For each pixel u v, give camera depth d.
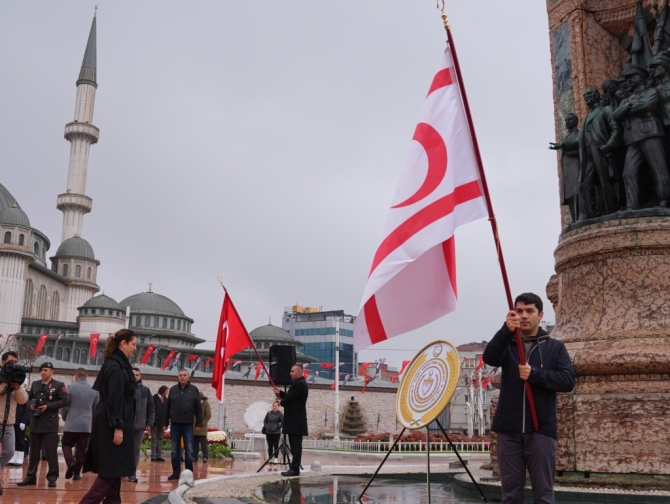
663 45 8.66
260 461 20.38
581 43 10.15
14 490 9.66
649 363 6.64
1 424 8.90
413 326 5.30
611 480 6.57
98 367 46.78
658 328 7.14
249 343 14.95
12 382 8.94
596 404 6.81
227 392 47.09
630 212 7.68
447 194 5.29
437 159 5.40
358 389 53.00
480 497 7.07
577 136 8.79
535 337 4.65
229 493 8.16
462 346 82.00
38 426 10.37
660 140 7.72
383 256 5.48
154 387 44.34
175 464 12.07
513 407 4.52
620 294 7.52
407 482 9.61
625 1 9.99
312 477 10.80
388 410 54.00
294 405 11.32
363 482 9.66
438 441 31.33
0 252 88.19
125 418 6.33
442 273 5.26
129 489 10.23
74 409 11.38
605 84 8.35
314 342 135.88
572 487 6.64
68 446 11.45
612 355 6.80
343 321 136.62
